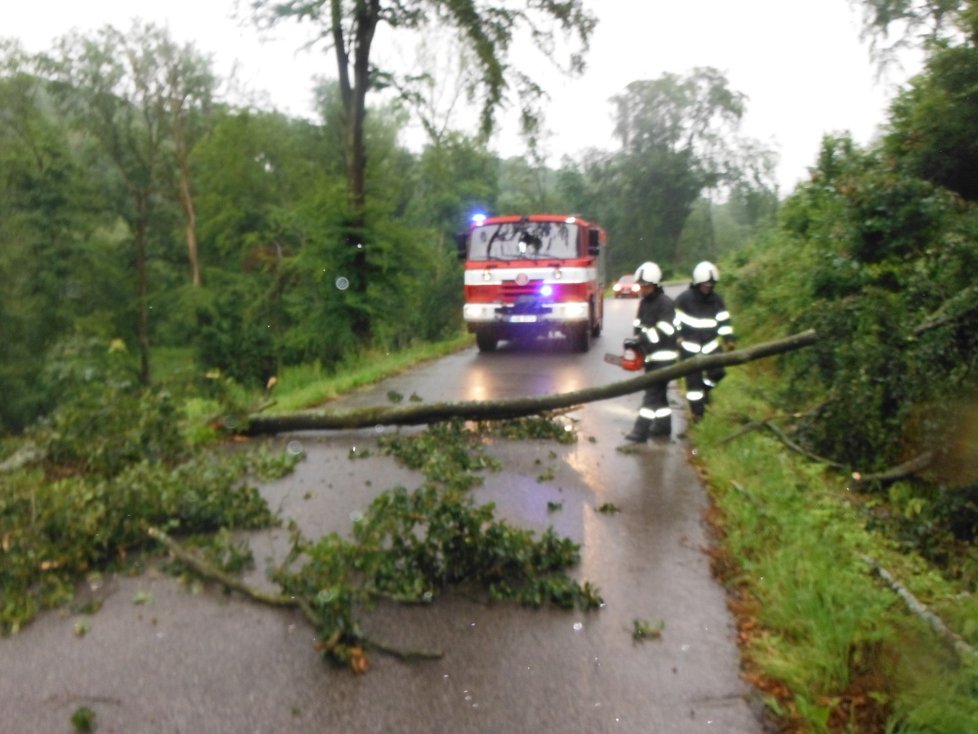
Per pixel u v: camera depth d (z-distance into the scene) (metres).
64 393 8.43
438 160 27.73
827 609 4.61
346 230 20.98
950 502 6.73
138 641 4.65
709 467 8.11
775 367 13.02
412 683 4.24
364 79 21.55
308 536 6.24
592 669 4.38
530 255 18.00
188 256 46.94
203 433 9.13
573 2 20.22
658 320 9.36
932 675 4.04
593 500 7.23
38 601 5.08
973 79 13.18
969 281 9.61
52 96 42.34
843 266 11.99
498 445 9.21
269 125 39.47
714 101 82.06
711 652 4.56
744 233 71.81
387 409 9.52
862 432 8.24
